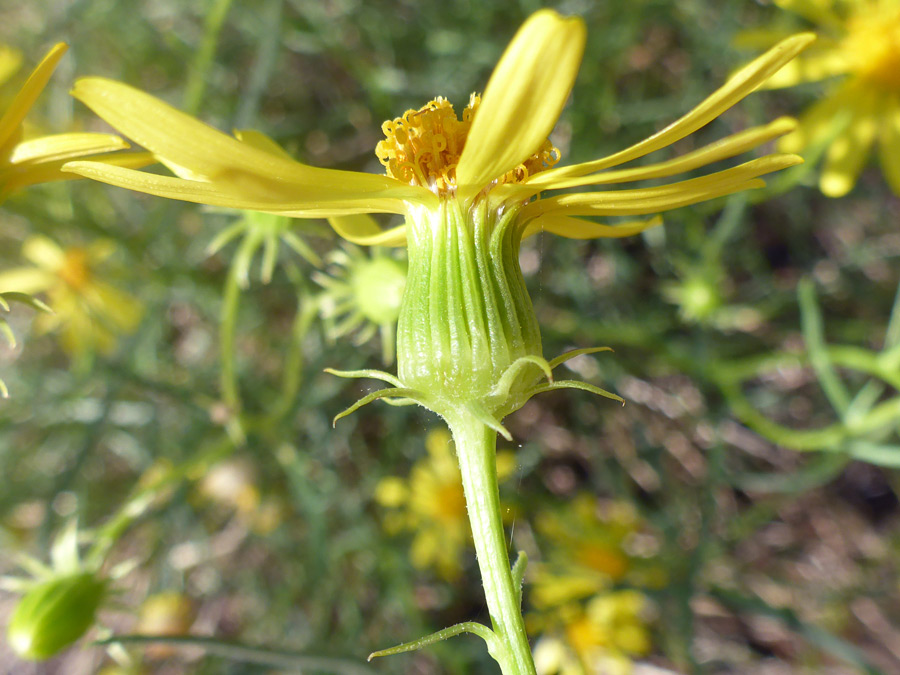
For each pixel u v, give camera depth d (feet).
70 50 0.33
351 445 0.34
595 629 0.27
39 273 0.33
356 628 0.30
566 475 0.35
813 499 0.36
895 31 0.23
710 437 0.34
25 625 0.18
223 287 0.33
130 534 0.35
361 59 0.35
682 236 0.33
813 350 0.24
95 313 0.34
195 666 0.33
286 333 0.36
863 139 0.23
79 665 0.36
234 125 0.28
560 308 0.33
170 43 0.30
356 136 0.36
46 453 0.35
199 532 0.34
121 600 0.35
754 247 0.36
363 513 0.32
